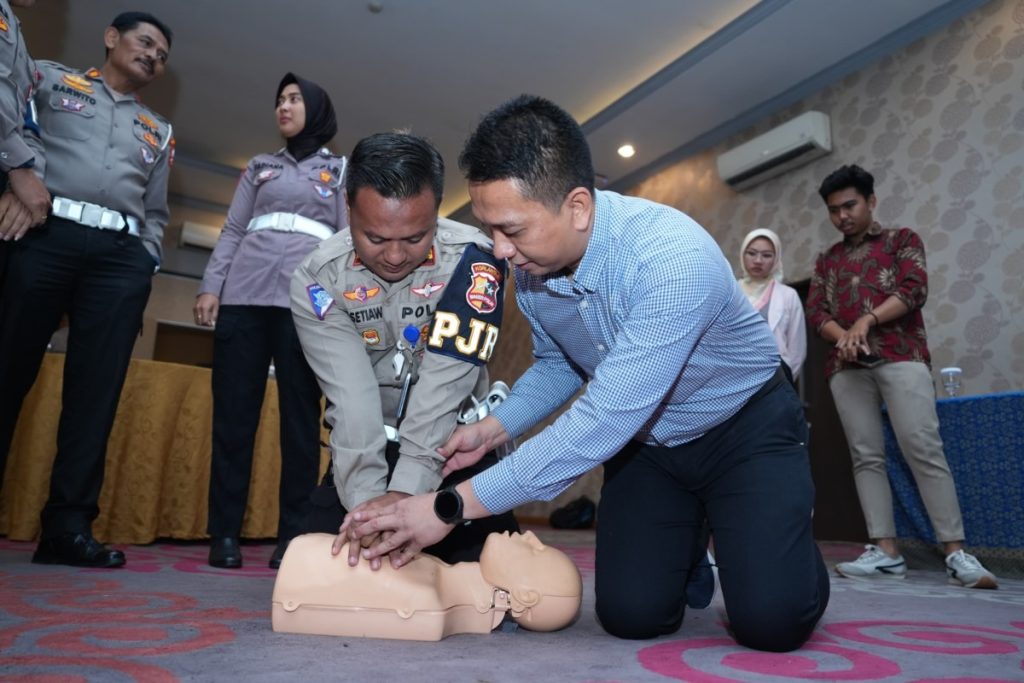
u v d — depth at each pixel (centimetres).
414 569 112
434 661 95
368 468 126
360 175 111
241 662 90
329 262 135
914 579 254
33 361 195
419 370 135
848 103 455
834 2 405
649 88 488
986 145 385
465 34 470
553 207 98
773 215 494
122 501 273
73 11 465
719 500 120
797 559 110
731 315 113
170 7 456
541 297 123
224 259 237
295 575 110
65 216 192
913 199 414
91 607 128
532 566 118
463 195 679
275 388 321
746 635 110
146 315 737
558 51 482
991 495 275
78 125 198
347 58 501
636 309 104
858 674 97
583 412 102
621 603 116
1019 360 359
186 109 577
